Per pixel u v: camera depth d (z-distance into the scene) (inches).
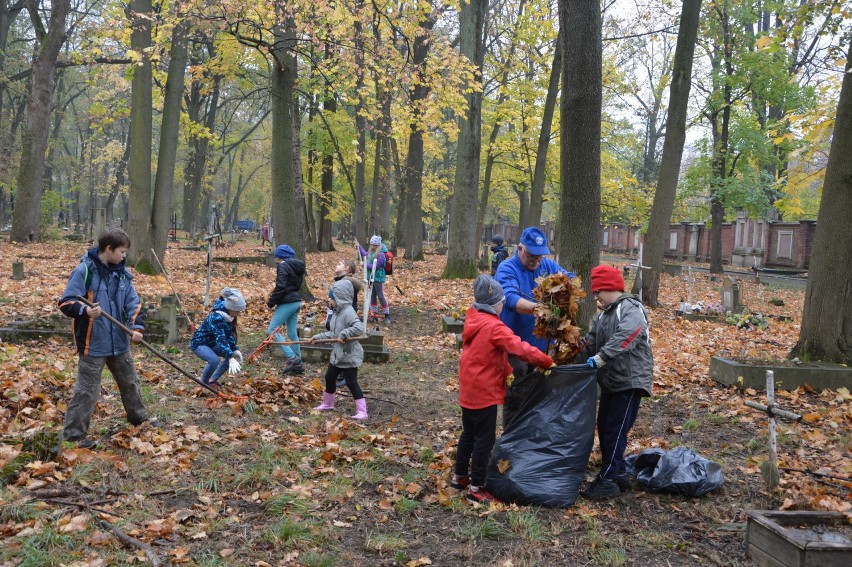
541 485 185.8
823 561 137.1
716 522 179.8
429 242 2353.6
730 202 1147.9
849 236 354.9
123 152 2007.9
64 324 391.2
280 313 338.6
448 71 639.8
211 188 1847.9
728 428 271.0
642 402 311.4
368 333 407.8
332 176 1352.1
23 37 1765.5
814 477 209.2
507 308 202.5
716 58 1109.7
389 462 218.7
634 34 794.8
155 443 218.4
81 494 176.2
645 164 1817.2
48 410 235.9
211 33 685.9
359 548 160.9
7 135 1395.2
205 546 155.9
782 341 505.4
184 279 695.7
